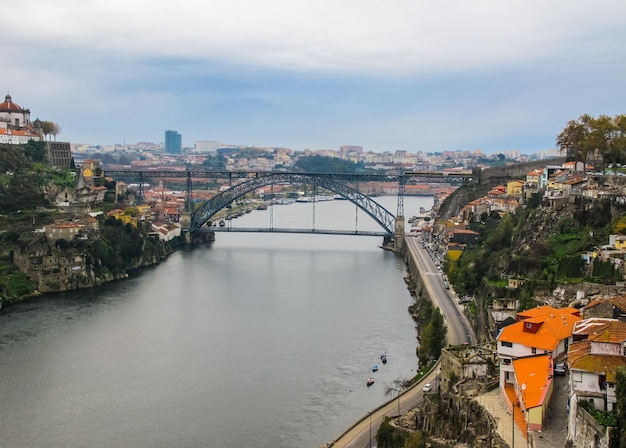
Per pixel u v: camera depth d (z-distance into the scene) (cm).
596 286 15588
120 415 15238
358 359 18588
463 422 11550
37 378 17512
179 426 14638
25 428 14612
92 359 18975
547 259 18775
